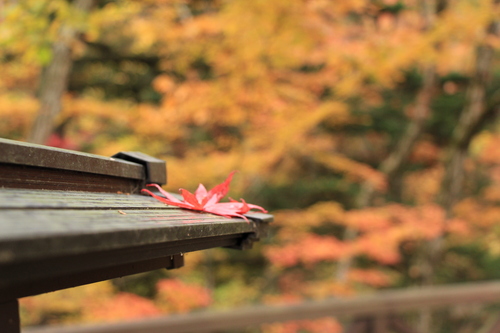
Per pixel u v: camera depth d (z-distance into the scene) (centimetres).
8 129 579
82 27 379
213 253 761
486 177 953
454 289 348
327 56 505
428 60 475
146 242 58
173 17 500
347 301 317
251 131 565
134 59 673
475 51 652
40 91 438
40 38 352
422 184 874
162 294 632
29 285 71
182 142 670
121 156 114
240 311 290
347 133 852
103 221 57
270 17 442
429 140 866
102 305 487
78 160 83
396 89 836
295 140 593
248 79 483
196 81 507
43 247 42
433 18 558
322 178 884
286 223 629
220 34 482
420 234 586
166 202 94
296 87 569
